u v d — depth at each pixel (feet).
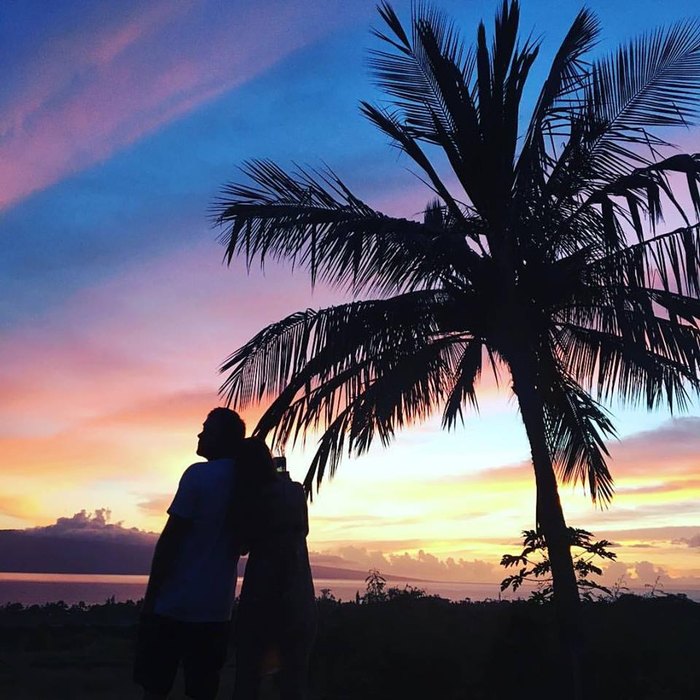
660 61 31.83
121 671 44.09
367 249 31.19
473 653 32.24
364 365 32.73
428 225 32.63
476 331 32.94
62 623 67.05
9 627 62.08
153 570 11.46
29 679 40.29
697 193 29.25
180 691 31.40
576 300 32.40
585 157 31.63
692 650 31.14
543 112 31.65
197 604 11.38
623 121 31.86
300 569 12.71
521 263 32.37
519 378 30.55
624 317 29.99
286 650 12.46
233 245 31.60
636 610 34.22
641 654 30.04
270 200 32.09
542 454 29.58
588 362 36.78
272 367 32.40
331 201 32.30
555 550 28.48
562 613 27.78
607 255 32.07
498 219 32.58
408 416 35.35
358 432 29.81
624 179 30.12
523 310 31.99
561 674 29.17
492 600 43.80
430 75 34.12
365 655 34.12
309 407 32.78
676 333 29.63
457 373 38.91
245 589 12.57
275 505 12.54
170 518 11.55
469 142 32.55
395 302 31.53
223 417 12.78
